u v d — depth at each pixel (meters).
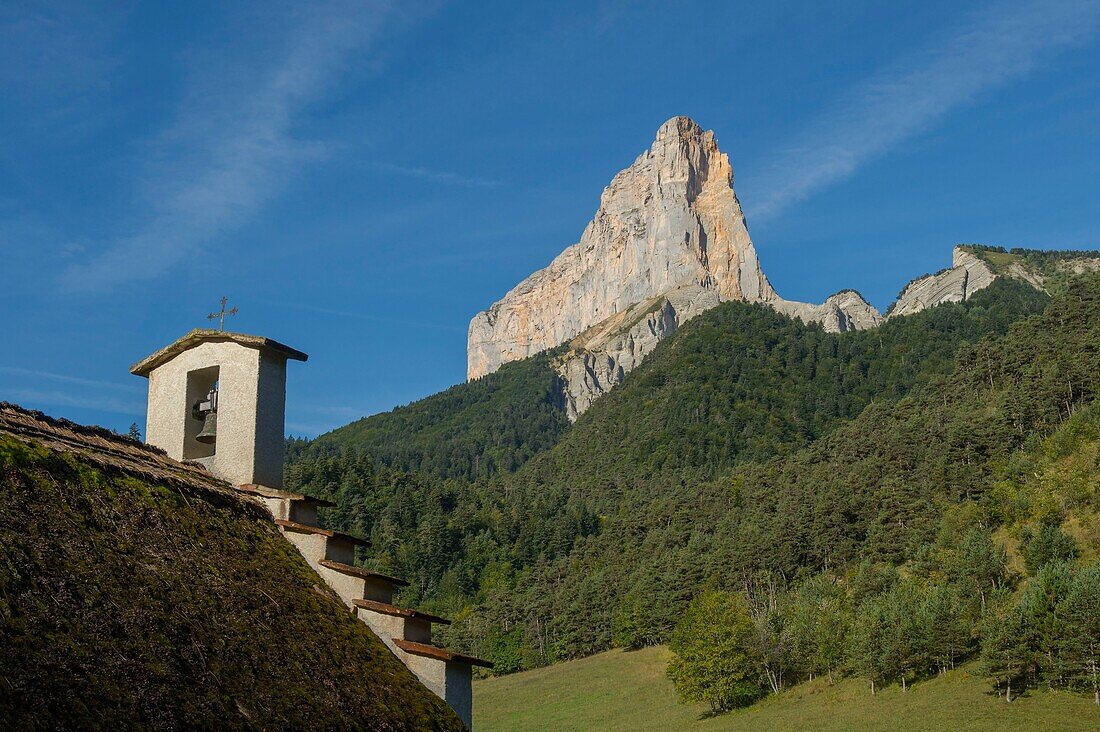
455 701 19.20
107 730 11.51
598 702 117.88
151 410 22.14
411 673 18.83
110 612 13.62
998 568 106.06
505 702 124.44
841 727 86.12
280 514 20.34
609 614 148.50
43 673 11.53
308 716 15.02
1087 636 81.06
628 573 160.00
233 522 18.92
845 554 137.00
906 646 94.44
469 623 158.38
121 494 16.69
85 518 15.36
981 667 87.81
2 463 14.86
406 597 180.75
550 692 126.38
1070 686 82.25
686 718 104.00
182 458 21.50
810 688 103.06
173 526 17.14
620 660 138.62
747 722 96.25
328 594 19.23
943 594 98.50
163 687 12.94
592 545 190.12
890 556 129.38
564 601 155.88
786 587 136.00
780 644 106.44
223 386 21.53
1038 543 106.00
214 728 13.05
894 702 90.69
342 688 16.50
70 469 16.11
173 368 22.17
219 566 17.11
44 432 17.28
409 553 190.75
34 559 13.41
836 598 119.19
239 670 14.75
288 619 17.23
